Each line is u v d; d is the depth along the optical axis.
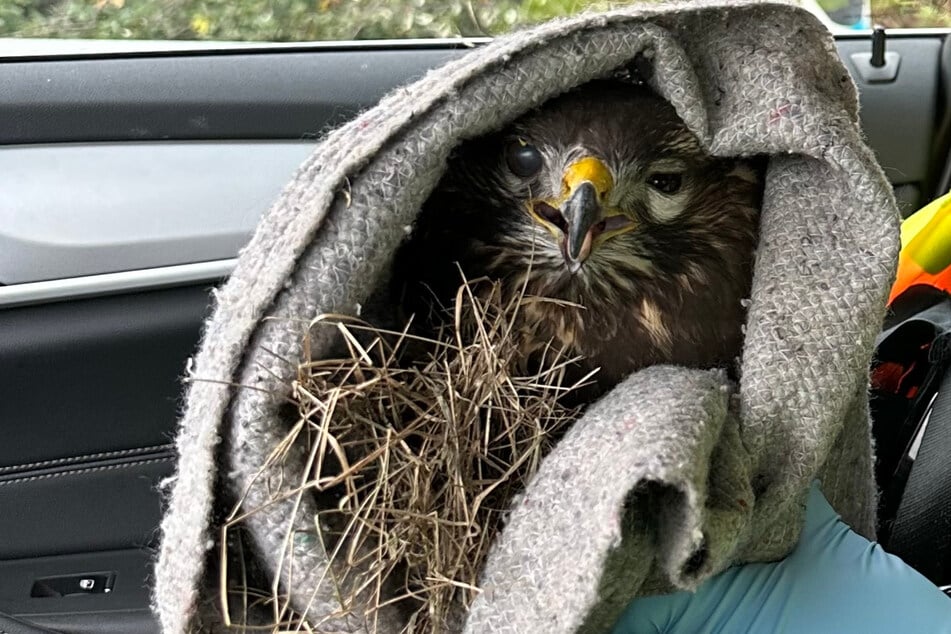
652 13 0.38
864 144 0.38
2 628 0.51
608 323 0.43
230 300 0.37
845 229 0.38
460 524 0.36
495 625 0.34
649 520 0.34
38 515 0.58
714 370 0.39
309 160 0.39
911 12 0.71
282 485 0.35
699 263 0.43
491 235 0.43
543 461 0.36
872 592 0.39
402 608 0.37
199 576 0.35
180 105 0.60
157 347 0.58
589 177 0.41
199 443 0.35
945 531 0.46
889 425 0.52
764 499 0.37
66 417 0.57
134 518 0.59
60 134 0.59
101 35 0.61
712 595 0.39
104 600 0.58
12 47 0.60
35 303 0.56
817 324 0.38
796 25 0.38
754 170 0.43
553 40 0.37
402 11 0.63
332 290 0.36
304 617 0.35
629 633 0.39
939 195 0.70
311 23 0.63
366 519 0.35
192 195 0.59
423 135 0.37
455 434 0.37
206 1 0.62
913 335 0.51
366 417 0.37
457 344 0.40
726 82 0.39
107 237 0.58
